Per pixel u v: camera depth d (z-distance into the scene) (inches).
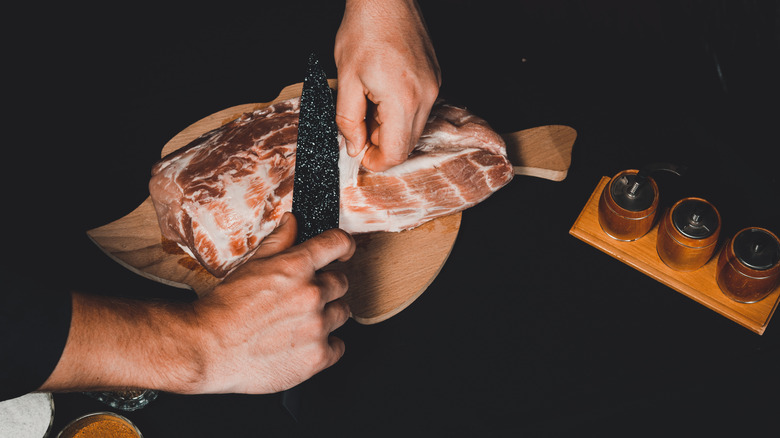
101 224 66.7
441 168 61.3
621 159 68.2
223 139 62.5
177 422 54.2
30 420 48.2
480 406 55.5
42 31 84.2
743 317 57.4
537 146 68.6
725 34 75.6
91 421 48.6
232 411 54.8
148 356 41.3
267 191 58.4
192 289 62.1
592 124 70.9
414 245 62.8
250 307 43.3
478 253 63.8
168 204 59.2
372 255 62.2
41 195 68.6
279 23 83.4
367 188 59.5
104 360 40.5
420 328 59.7
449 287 62.0
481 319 60.0
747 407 54.0
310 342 45.3
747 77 72.2
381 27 52.9
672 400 54.8
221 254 58.4
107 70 79.7
